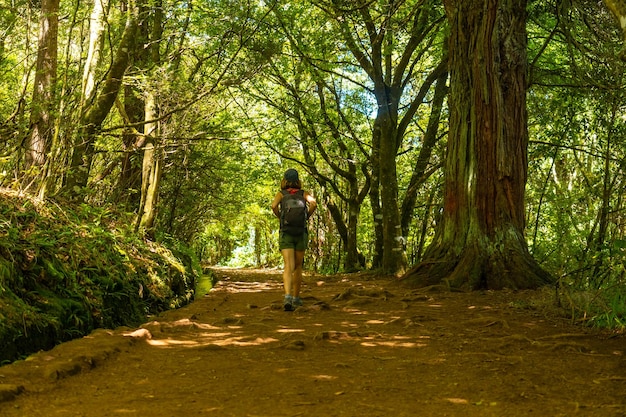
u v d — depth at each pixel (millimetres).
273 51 13148
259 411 3496
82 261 7047
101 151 11375
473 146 11211
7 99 10266
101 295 6797
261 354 5277
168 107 11664
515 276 10508
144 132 12195
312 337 6020
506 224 10906
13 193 7395
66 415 3361
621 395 3805
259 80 17703
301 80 21094
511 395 3812
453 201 11469
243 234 45406
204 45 14367
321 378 4328
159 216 16438
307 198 9000
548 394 3836
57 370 4195
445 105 21516
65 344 5168
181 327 6762
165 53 13711
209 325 7090
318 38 17797
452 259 11164
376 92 17328
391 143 17297
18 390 3709
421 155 19375
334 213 23406
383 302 9250
